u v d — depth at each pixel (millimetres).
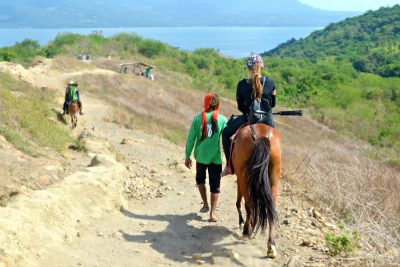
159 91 44500
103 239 6676
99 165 9492
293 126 46906
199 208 8914
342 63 157875
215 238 7055
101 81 42250
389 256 6480
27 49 83625
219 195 10047
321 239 7043
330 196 9828
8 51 71500
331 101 71750
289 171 11945
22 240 5535
